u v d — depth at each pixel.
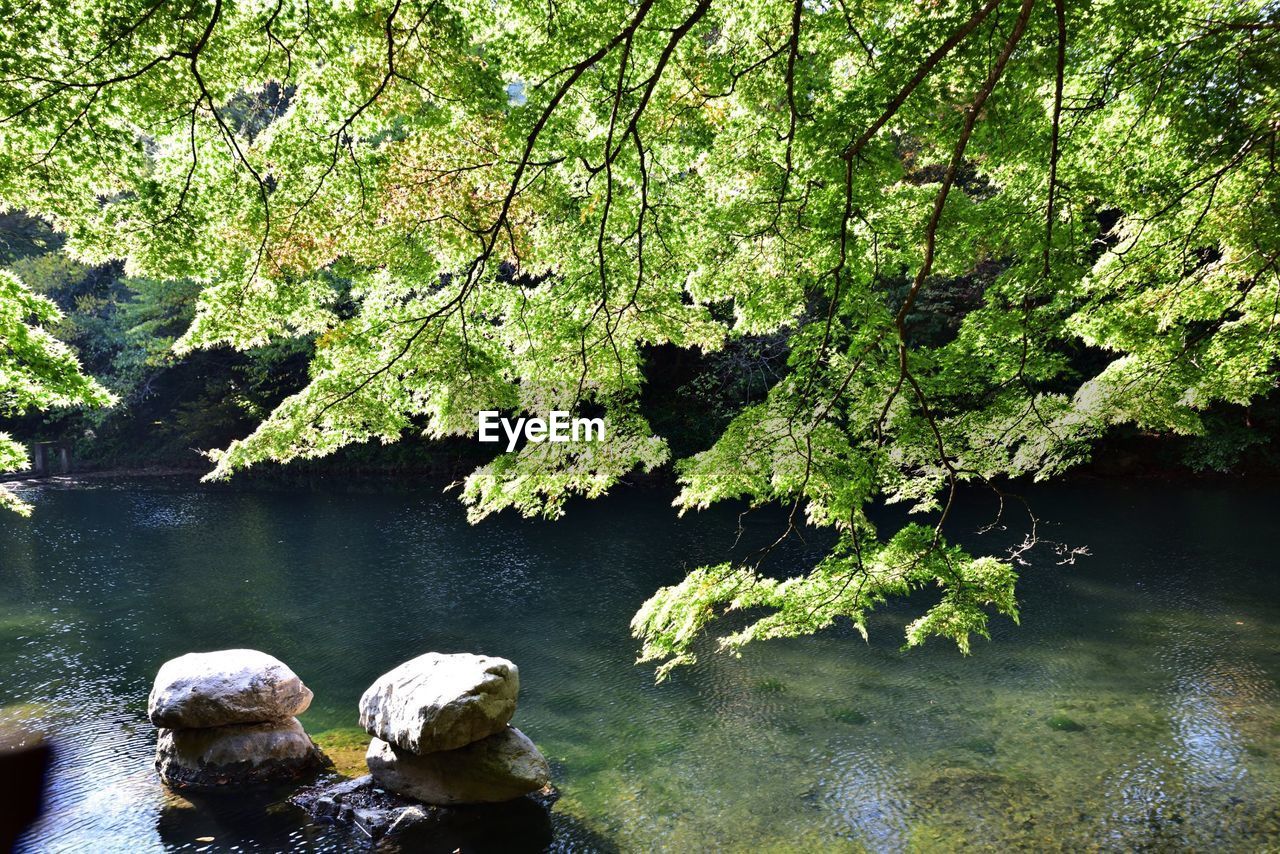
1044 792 6.40
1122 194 6.08
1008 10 4.23
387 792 6.68
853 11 5.69
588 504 19.62
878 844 5.81
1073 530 15.02
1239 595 11.08
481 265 5.19
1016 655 9.31
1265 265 5.73
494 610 11.72
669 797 6.57
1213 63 5.12
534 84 5.54
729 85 5.95
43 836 6.16
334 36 4.64
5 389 6.47
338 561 14.67
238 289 5.03
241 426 26.06
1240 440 19.28
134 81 4.29
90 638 10.71
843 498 5.03
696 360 22.89
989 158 5.61
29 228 24.50
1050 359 5.20
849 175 4.30
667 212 6.14
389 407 5.16
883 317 4.89
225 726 7.21
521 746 6.77
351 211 5.11
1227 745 7.03
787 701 8.34
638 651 9.96
